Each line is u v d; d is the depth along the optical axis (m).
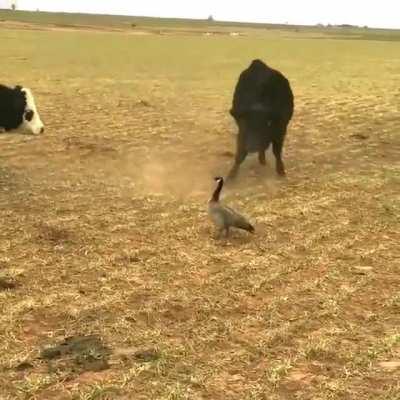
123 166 11.66
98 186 10.20
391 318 5.85
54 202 9.23
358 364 5.00
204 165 11.85
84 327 5.55
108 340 5.33
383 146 14.09
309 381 4.75
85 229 8.10
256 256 7.34
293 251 7.54
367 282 6.65
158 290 6.35
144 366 4.86
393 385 4.68
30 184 10.18
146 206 9.20
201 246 7.63
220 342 5.34
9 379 4.69
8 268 6.79
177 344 5.26
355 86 27.95
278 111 10.17
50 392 4.53
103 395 4.50
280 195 9.89
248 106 10.06
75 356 5.04
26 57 38.59
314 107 20.52
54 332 5.45
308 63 43.34
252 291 6.36
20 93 10.77
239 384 4.68
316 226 8.48
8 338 5.31
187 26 156.25
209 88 26.20
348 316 5.89
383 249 7.65
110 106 19.53
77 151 12.78
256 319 5.76
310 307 6.05
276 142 10.61
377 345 5.29
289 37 107.50
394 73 36.03
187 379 4.72
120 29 109.12
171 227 8.29
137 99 21.59
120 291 6.29
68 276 6.64
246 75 10.45
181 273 6.80
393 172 11.49
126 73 32.00
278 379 4.73
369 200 9.70
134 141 14.03
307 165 11.96
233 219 7.78
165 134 15.00
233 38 89.12
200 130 15.70
